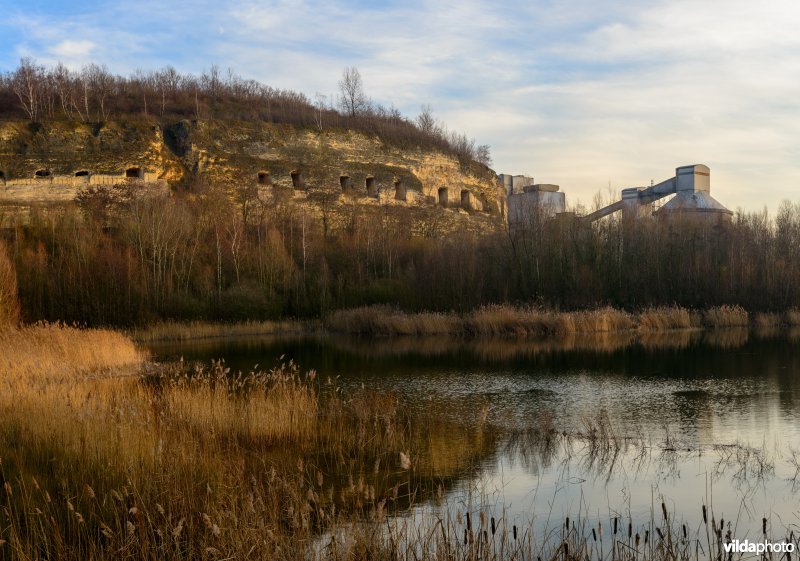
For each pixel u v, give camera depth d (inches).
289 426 634.8
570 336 1673.2
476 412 768.3
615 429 681.0
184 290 2108.8
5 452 454.0
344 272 2436.0
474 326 1795.0
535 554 368.8
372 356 1332.4
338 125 3644.2
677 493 484.4
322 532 400.2
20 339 1011.3
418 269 2365.9
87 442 464.4
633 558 339.0
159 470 426.9
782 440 632.4
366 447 604.4
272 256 2331.4
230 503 402.6
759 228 2287.2
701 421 714.8
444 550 339.9
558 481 514.0
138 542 349.1
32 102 3036.4
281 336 1881.2
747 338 1574.8
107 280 1937.7
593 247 2234.3
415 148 3703.3
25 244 2121.1
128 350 1190.3
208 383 710.5
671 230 2267.5
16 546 326.3
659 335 1665.8
